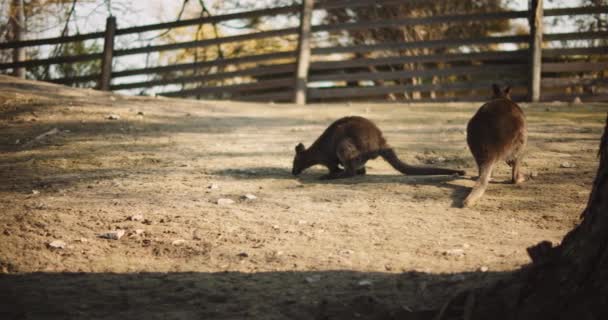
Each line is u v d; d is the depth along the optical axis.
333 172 8.26
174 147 9.86
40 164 8.73
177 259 5.04
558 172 7.86
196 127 11.69
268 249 5.21
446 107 14.15
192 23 17.59
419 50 19.28
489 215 6.20
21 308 4.03
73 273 4.70
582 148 9.19
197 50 21.22
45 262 4.91
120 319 3.87
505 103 7.39
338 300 4.06
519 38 15.15
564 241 3.40
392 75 16.08
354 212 6.37
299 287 4.35
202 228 5.79
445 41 15.62
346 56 19.88
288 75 19.61
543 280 3.34
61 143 10.12
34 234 5.50
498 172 8.12
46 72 20.95
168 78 19.02
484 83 15.52
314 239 5.48
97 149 9.67
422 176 8.01
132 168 8.44
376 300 3.98
